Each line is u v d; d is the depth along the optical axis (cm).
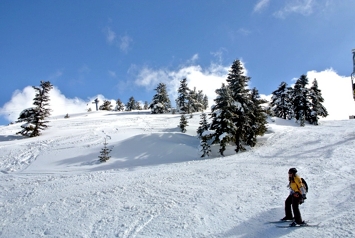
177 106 6906
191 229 680
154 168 1758
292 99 5291
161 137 2817
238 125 2477
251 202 845
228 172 1352
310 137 2389
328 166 1240
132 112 7025
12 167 2162
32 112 3441
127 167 2039
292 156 1666
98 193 1117
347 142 1875
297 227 619
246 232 630
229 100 2412
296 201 631
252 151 2127
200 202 891
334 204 745
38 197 1162
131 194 1058
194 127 3722
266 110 2941
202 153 2472
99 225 767
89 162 2252
